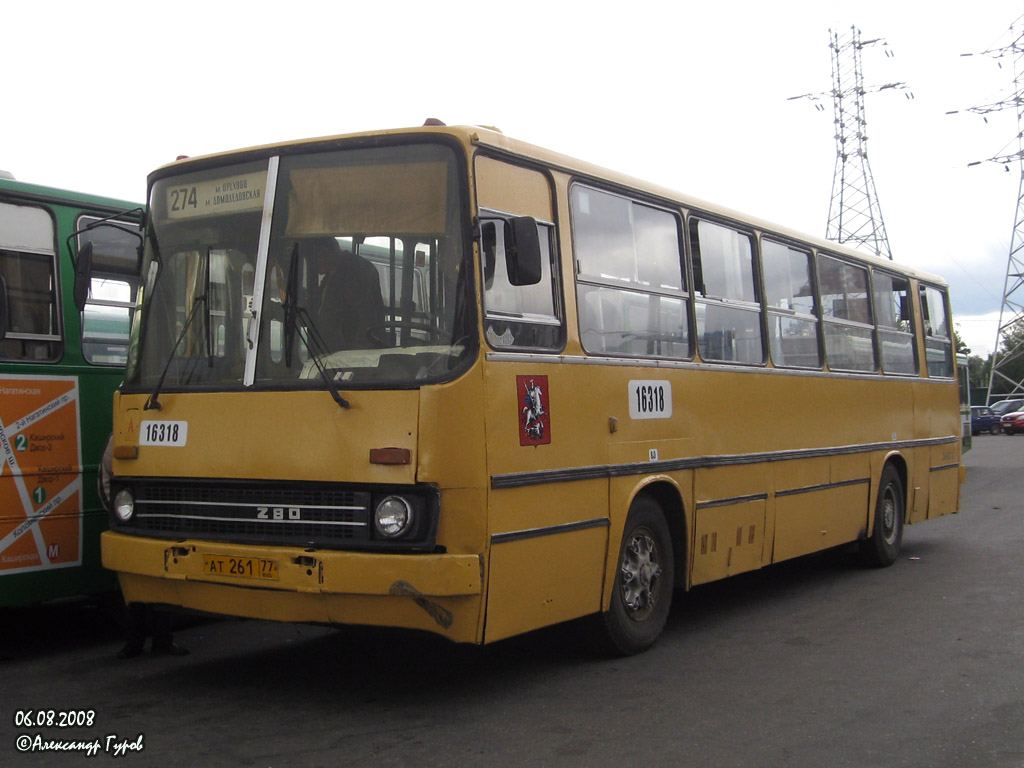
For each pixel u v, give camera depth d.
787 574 11.16
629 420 7.06
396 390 5.57
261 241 6.15
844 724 5.67
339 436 5.64
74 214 7.81
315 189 6.10
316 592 5.54
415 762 5.02
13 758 5.11
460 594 5.48
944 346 13.80
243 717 5.77
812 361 10.11
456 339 5.70
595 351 6.81
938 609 8.91
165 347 6.49
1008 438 46.16
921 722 5.70
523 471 5.98
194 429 6.12
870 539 11.27
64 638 8.12
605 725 5.63
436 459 5.48
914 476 12.38
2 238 7.33
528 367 6.09
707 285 8.38
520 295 6.16
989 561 11.68
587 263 6.86
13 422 7.24
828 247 10.66
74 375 7.65
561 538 6.30
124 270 8.18
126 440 6.43
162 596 6.26
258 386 5.93
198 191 6.49
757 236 9.25
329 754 5.13
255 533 5.87
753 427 8.79
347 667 6.95
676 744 5.31
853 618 8.63
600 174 7.11
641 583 7.32
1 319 6.86
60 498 7.50
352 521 5.58
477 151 5.94
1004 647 7.42
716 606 9.32
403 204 5.92
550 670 6.87
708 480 8.05
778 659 7.19
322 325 5.89
